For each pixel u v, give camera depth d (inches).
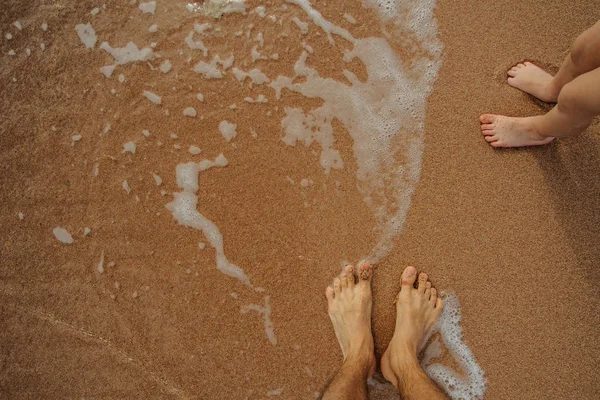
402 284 66.9
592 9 66.3
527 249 66.9
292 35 68.9
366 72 69.0
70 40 69.1
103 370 68.9
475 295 67.3
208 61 69.1
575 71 58.1
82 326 69.0
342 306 66.6
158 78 69.2
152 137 69.2
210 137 69.1
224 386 68.6
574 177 66.4
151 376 68.8
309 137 68.9
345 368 61.9
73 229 69.4
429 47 68.4
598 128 66.1
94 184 69.3
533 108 67.4
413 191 68.2
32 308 69.0
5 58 69.0
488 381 67.0
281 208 68.9
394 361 63.4
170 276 69.2
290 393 68.1
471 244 67.3
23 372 68.7
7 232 69.1
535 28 67.2
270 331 68.7
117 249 69.4
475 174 67.5
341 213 68.6
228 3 69.0
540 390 66.4
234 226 69.0
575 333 66.1
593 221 66.2
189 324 69.0
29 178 69.2
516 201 67.0
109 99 69.2
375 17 68.7
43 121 69.4
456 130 67.8
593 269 66.1
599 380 65.5
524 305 66.8
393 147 68.6
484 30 67.7
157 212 69.3
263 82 69.1
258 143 69.0
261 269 68.9
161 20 69.1
